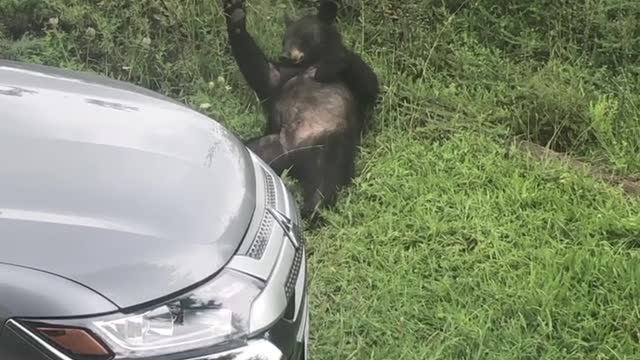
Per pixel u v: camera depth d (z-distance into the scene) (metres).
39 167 2.48
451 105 5.51
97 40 5.68
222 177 2.71
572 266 3.97
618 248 4.21
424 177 4.77
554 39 6.15
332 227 4.39
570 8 6.20
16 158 2.50
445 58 5.91
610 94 5.81
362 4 6.11
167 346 2.18
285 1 6.33
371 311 3.70
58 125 2.73
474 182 4.76
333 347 3.45
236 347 2.27
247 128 5.22
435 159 4.94
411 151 5.01
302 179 4.78
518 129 5.45
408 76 5.80
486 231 4.30
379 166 4.88
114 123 2.83
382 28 5.99
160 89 5.52
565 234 4.35
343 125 4.86
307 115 4.88
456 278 3.98
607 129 5.44
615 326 3.66
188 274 2.27
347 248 4.13
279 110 5.02
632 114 5.60
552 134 5.43
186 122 3.01
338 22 6.12
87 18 5.80
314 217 4.48
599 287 3.87
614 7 6.28
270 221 2.74
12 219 2.24
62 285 2.13
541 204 4.58
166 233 2.34
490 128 5.34
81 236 2.24
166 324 2.19
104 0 5.85
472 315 3.67
